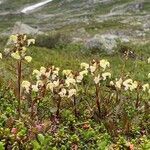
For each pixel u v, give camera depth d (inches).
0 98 505.7
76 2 4837.6
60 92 463.2
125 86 514.3
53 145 384.5
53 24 3919.8
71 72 481.7
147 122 500.4
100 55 1504.7
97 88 489.7
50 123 425.7
